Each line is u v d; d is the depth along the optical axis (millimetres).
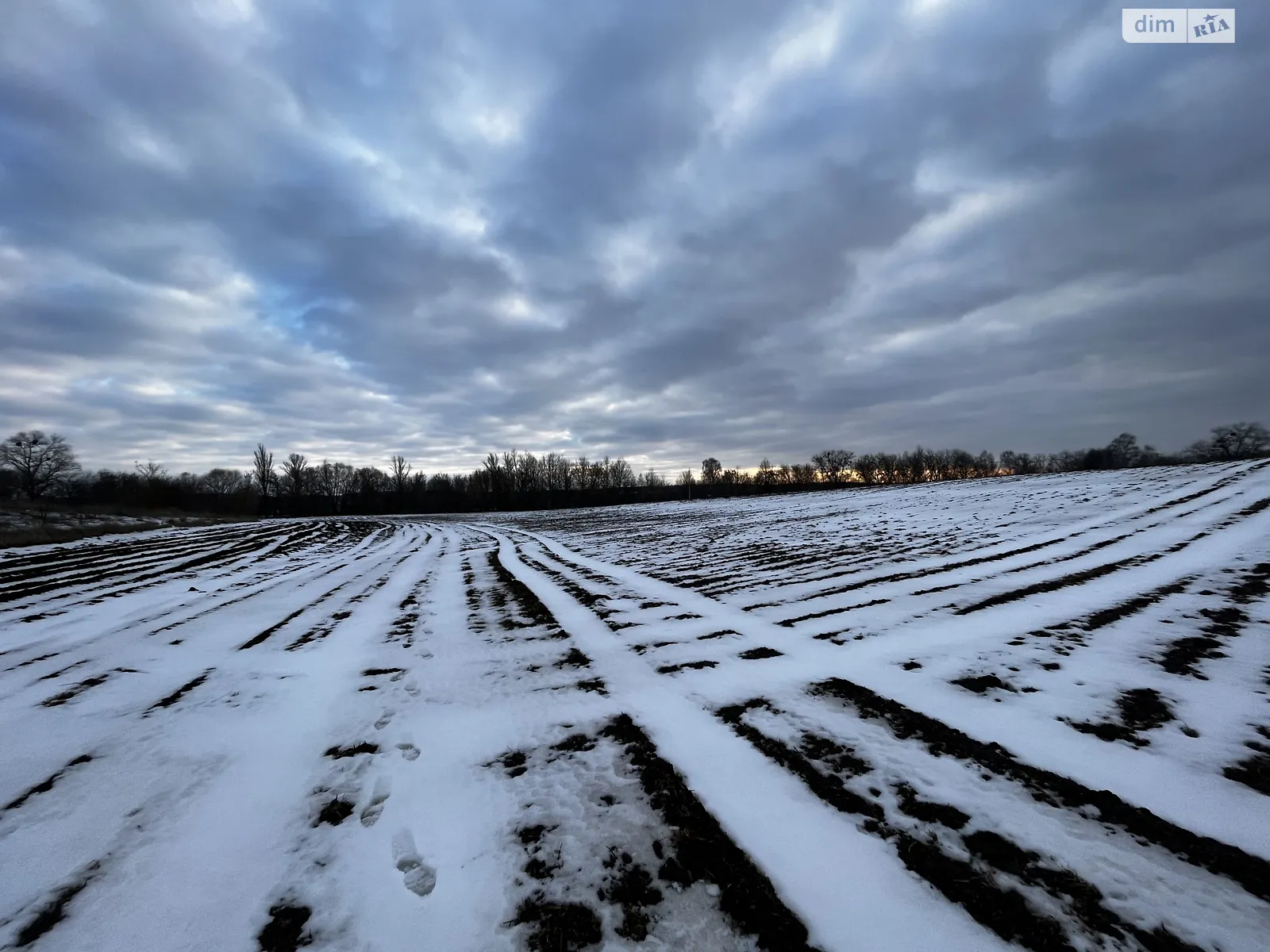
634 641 6086
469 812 3008
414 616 8062
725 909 2230
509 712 4336
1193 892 2205
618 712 4219
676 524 25875
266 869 2596
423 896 2398
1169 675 4359
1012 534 13047
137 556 17328
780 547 13898
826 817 2811
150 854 2729
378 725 4180
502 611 8141
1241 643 4973
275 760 3678
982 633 5684
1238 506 14078
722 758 3451
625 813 2922
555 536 23828
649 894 2336
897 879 2354
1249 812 2689
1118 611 6172
